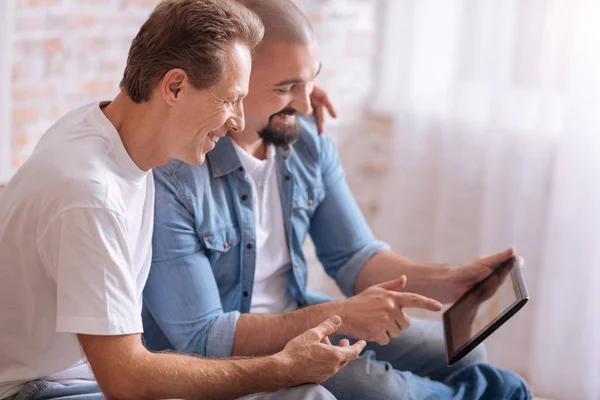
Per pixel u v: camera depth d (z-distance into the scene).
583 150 3.23
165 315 2.27
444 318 2.59
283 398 1.91
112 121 1.94
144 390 1.84
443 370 2.56
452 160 3.64
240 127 1.99
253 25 1.93
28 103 3.44
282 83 2.28
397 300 2.28
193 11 1.84
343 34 3.87
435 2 3.66
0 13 3.26
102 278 1.79
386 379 2.31
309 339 1.99
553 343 3.35
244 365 1.92
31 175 1.85
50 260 1.83
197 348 2.27
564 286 3.31
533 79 3.38
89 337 1.82
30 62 3.41
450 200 3.67
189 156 1.96
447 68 3.69
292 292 2.56
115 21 3.53
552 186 3.34
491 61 3.46
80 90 3.53
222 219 2.36
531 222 3.45
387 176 3.89
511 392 2.45
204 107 1.89
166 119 1.90
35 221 1.83
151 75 1.86
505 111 3.43
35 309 1.93
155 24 1.87
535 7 3.33
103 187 1.83
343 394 2.29
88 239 1.79
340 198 2.65
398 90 3.79
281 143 2.39
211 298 2.29
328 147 2.65
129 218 2.04
